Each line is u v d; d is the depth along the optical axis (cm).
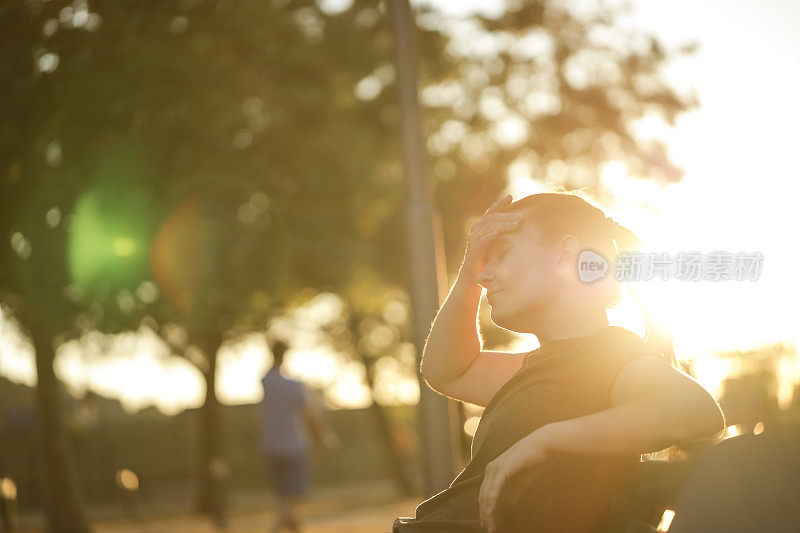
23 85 1316
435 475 921
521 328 203
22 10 1328
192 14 1491
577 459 184
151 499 3044
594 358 187
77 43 1355
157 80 1401
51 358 1689
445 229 2412
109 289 1422
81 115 1343
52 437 1716
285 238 1639
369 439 3516
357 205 1864
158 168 1423
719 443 159
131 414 3638
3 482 1825
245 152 1592
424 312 938
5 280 1369
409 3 978
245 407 3322
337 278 1819
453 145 2455
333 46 1755
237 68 1538
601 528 188
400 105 967
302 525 1662
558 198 201
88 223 1377
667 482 168
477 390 227
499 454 194
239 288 1563
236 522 1956
